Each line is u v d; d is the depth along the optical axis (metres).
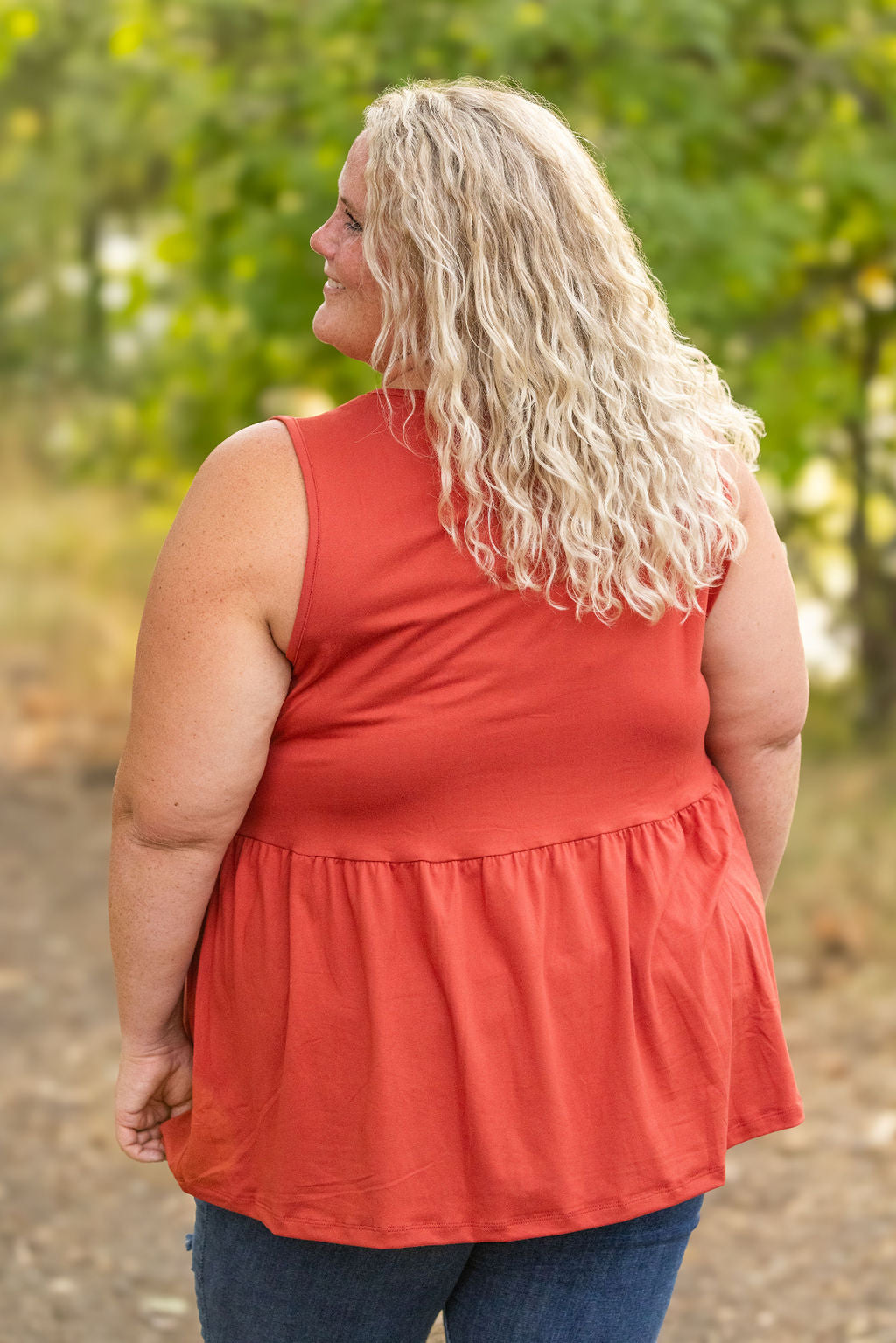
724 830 1.44
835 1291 2.89
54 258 11.73
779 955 4.79
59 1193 3.33
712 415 1.37
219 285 5.62
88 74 8.77
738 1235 3.15
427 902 1.29
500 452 1.24
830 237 6.29
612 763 1.34
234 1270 1.41
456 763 1.29
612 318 1.27
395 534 1.25
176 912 1.37
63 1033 4.29
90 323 11.66
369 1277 1.37
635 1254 1.37
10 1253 3.04
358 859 1.31
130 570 10.29
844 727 7.69
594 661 1.31
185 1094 1.51
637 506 1.28
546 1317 1.37
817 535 7.80
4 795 6.57
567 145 1.30
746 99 5.84
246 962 1.36
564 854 1.32
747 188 5.20
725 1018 1.37
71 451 8.76
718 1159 1.36
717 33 5.12
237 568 1.26
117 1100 1.49
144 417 6.47
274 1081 1.34
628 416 1.27
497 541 1.26
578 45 4.79
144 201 10.25
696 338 5.21
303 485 1.26
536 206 1.24
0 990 4.60
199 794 1.31
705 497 1.32
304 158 4.93
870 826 5.86
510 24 4.69
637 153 4.85
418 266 1.26
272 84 5.27
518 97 1.31
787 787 1.56
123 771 1.35
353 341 1.36
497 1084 1.29
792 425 5.85
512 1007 1.30
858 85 6.01
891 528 8.21
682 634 1.37
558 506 1.26
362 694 1.28
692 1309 2.87
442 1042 1.29
